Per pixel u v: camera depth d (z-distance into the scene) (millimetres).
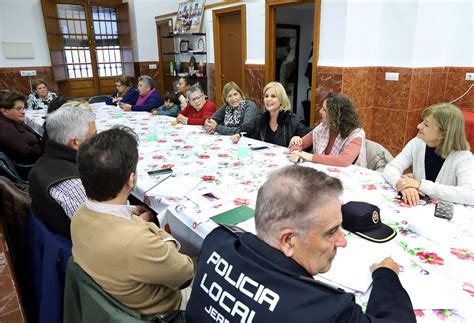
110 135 1003
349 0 3457
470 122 3391
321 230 666
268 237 694
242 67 5004
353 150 1964
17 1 5574
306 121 5398
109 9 6758
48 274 1137
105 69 6934
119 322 807
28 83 5879
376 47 3848
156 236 970
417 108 3797
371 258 1002
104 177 940
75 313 1023
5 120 2791
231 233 842
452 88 3912
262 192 714
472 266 964
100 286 908
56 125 1381
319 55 3910
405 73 3670
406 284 887
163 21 6625
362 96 3902
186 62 6375
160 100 4406
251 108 2992
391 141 3957
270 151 2225
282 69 5703
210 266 738
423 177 1643
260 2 4465
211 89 5836
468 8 3617
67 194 1279
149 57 7055
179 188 1579
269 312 595
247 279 654
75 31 6398
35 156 2910
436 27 3631
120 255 892
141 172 1820
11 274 1578
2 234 1676
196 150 2270
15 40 5672
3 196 1603
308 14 5781
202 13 5590
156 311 990
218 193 1518
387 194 1492
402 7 3564
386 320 650
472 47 3674
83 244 952
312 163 1948
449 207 1290
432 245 1076
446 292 856
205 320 696
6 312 1407
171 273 961
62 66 6246
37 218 1317
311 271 705
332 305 572
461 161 1496
